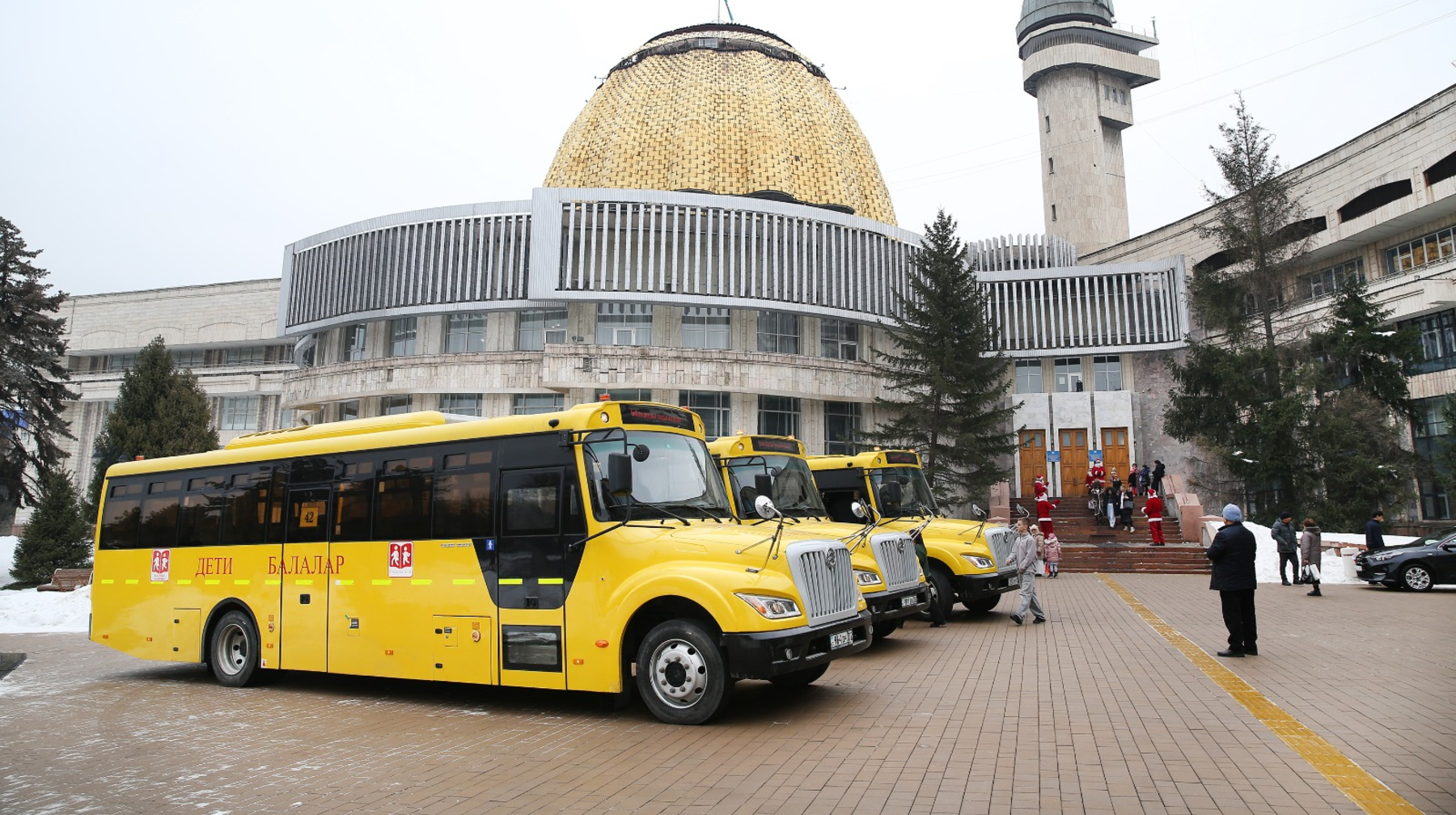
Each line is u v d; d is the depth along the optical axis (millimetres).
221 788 6277
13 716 9258
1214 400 30719
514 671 8648
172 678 11945
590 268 30219
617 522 8391
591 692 9836
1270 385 29891
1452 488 28266
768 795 5660
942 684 9414
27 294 32188
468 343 31797
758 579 7727
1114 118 59156
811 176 37250
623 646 8117
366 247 32312
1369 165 36000
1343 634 12758
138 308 59781
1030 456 37250
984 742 6855
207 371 56156
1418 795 5340
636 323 31250
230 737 8031
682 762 6582
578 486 8594
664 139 36875
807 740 7148
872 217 39062
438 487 9547
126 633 11984
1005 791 5574
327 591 10164
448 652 9102
